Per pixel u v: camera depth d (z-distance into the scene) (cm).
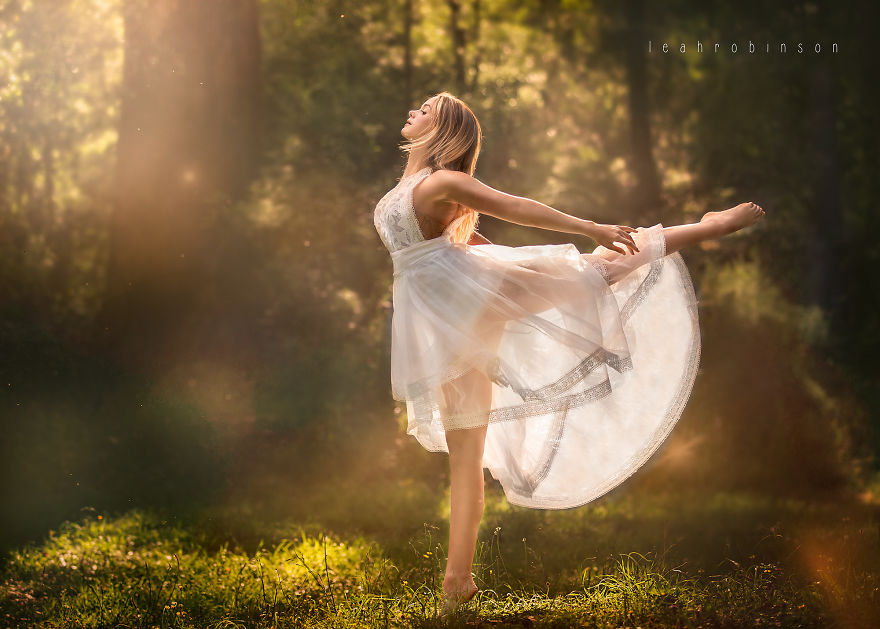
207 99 1648
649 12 3117
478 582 730
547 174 2333
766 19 3164
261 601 735
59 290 2027
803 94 3228
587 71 3159
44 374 1435
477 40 2758
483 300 621
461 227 670
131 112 1628
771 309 1788
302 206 1719
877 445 1861
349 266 1806
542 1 3041
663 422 671
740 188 2667
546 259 648
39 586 816
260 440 1579
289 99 1966
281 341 1675
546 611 603
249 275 1675
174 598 747
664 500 1452
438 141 650
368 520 1168
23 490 1260
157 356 1559
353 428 1656
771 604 607
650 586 643
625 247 661
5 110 1650
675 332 679
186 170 1644
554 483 668
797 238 2856
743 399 1647
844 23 3136
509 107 2161
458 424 613
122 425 1393
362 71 2069
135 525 1129
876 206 3575
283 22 2038
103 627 679
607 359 621
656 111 3262
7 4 1496
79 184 2114
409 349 627
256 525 1104
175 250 1641
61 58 1596
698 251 2055
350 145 1880
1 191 1881
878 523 1095
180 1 1620
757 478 1612
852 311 3216
